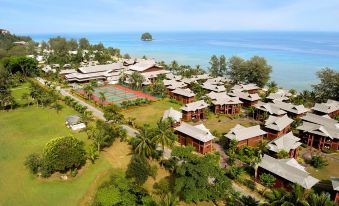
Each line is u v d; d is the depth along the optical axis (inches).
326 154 3036.4
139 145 2529.5
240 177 2450.8
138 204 2022.6
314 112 4291.3
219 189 2025.1
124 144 3105.3
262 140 3223.4
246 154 2849.4
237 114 4308.6
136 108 4498.0
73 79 6136.8
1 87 5054.1
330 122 3378.4
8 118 3887.8
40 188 2277.3
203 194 1996.8
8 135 3307.1
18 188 2281.0
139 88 5762.8
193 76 6481.3
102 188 2133.4
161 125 2773.1
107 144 3026.6
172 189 2265.0
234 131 3029.0
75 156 2411.4
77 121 3548.2
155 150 2746.1
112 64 7317.9
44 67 7244.1
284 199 1685.5
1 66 6107.3
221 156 2896.2
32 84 5073.8
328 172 2632.9
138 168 2322.8
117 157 2802.7
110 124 3358.8
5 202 2108.8
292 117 3973.9
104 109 4286.4
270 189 2303.2
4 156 2795.3
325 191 2268.7
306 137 3304.6
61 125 3631.9
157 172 2554.1
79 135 3307.1
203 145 2881.4
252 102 4606.3
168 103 4827.8
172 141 2662.4
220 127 3747.5
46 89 5255.9
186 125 3147.1
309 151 3112.7
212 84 5610.2
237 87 5457.7
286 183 2246.6
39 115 4018.2
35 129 3491.6
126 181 2160.4
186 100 4820.4
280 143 2795.3
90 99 4911.4
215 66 7628.0
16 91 5393.7
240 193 2203.5
